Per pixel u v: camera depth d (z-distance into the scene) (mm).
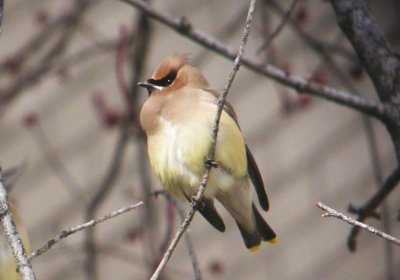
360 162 13703
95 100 12594
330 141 13867
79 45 13781
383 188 8562
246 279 13344
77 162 13891
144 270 13227
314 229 13570
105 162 13758
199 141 8609
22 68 11750
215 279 13273
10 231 6465
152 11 9180
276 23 13422
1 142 14180
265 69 8875
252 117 13820
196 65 13688
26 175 13992
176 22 9156
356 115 13938
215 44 9141
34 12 13711
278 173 13711
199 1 13875
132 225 13438
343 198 13586
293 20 10359
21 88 12109
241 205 9031
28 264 6277
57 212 13781
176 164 8719
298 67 13156
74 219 13680
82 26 12875
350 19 8336
